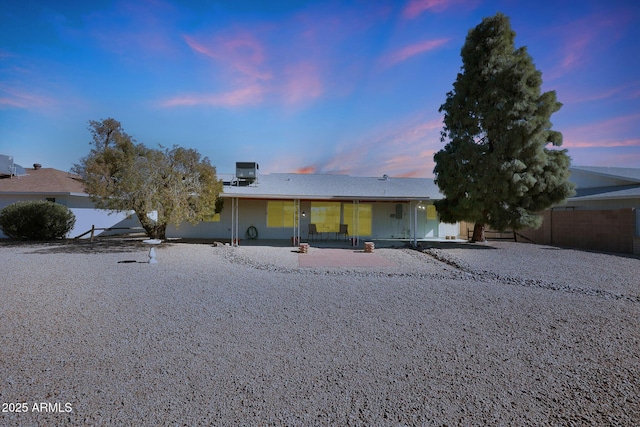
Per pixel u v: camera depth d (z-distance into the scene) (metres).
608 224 13.66
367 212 18.77
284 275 8.55
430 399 2.80
